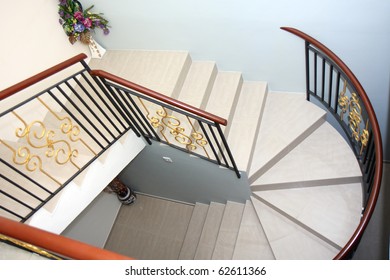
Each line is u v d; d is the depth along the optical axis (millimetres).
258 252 3727
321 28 3189
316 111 3855
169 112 3674
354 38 3158
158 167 4285
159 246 4980
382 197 4191
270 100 4059
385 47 3143
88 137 3389
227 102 3824
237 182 3789
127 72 4074
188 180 4301
